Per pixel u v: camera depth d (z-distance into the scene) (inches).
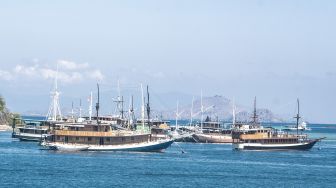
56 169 7849.4
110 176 7293.3
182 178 7313.0
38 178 6953.7
